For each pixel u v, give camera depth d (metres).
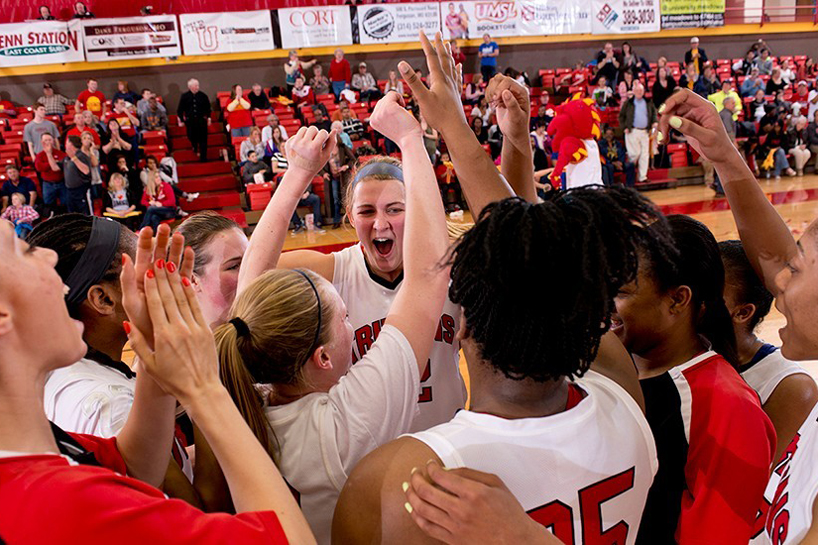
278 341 1.07
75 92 12.32
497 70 13.97
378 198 1.75
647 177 11.65
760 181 11.87
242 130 11.44
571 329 0.86
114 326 1.27
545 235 0.83
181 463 1.29
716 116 1.31
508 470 0.87
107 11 12.12
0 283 0.72
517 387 0.92
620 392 1.02
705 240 1.19
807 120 12.47
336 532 0.90
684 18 14.44
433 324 1.15
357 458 1.05
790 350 1.04
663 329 1.19
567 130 6.17
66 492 0.68
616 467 0.95
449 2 13.23
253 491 0.80
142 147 10.80
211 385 0.85
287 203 1.47
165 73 12.71
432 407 1.75
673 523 1.12
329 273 1.86
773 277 1.35
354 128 10.53
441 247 1.19
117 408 1.20
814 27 15.66
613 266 0.88
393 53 13.56
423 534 0.83
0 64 11.45
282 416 1.09
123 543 0.68
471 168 1.23
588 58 14.52
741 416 1.06
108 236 1.24
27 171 9.78
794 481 1.10
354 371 1.10
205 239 1.67
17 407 0.74
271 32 12.56
